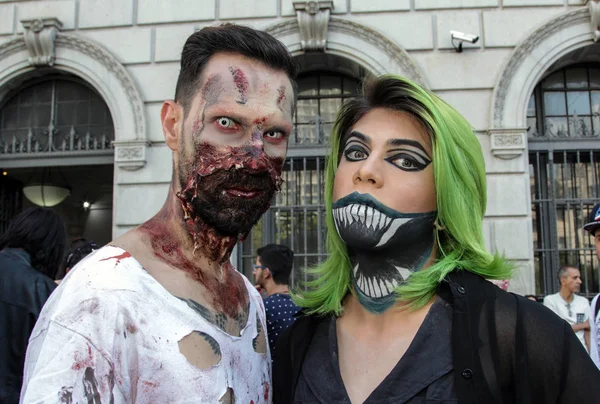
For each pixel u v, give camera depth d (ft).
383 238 4.40
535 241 20.77
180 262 4.19
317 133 21.07
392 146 4.50
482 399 3.74
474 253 4.55
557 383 3.77
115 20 21.40
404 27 20.29
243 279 5.16
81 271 3.66
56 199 25.75
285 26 20.45
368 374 4.24
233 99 4.09
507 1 20.13
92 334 3.39
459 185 4.52
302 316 5.12
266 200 4.30
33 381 3.24
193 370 3.70
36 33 21.13
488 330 3.94
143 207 20.16
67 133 22.49
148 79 20.95
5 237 9.41
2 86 21.90
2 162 22.34
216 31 4.37
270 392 4.81
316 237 21.17
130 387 3.52
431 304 4.39
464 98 19.80
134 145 20.31
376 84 4.73
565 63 21.04
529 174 20.98
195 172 4.13
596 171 21.16
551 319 3.97
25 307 8.50
